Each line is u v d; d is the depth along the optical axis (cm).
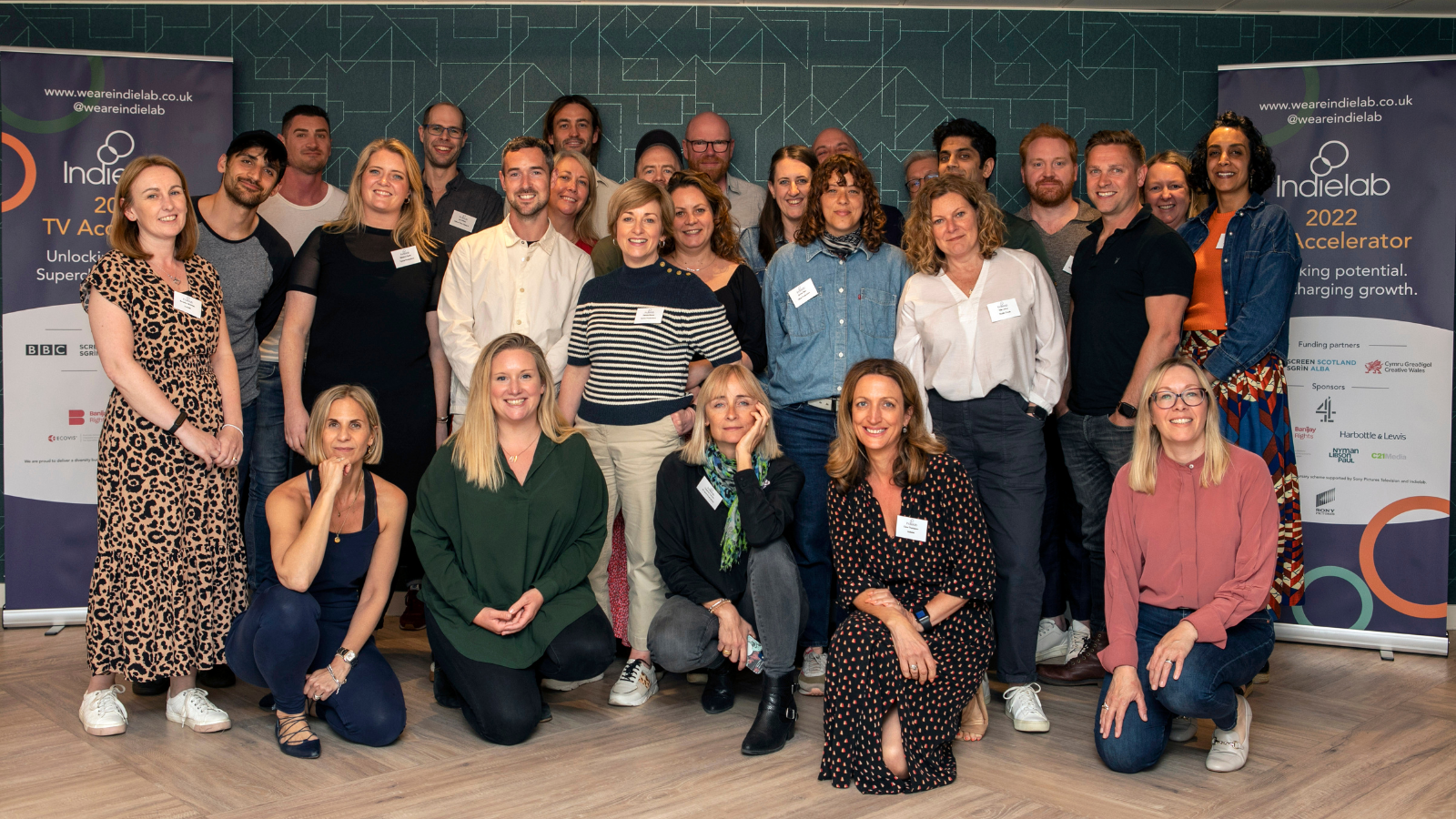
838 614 336
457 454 296
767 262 397
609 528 338
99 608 286
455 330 347
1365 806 243
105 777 255
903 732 257
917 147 461
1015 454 313
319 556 272
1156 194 382
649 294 328
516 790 249
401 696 286
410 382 353
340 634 291
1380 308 402
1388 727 304
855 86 459
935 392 324
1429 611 396
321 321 349
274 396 377
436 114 428
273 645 264
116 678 335
